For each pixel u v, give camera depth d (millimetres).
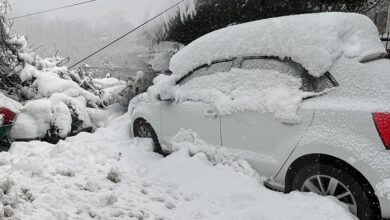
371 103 3398
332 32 3818
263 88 4109
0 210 3162
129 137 6164
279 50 4086
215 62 4742
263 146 4035
